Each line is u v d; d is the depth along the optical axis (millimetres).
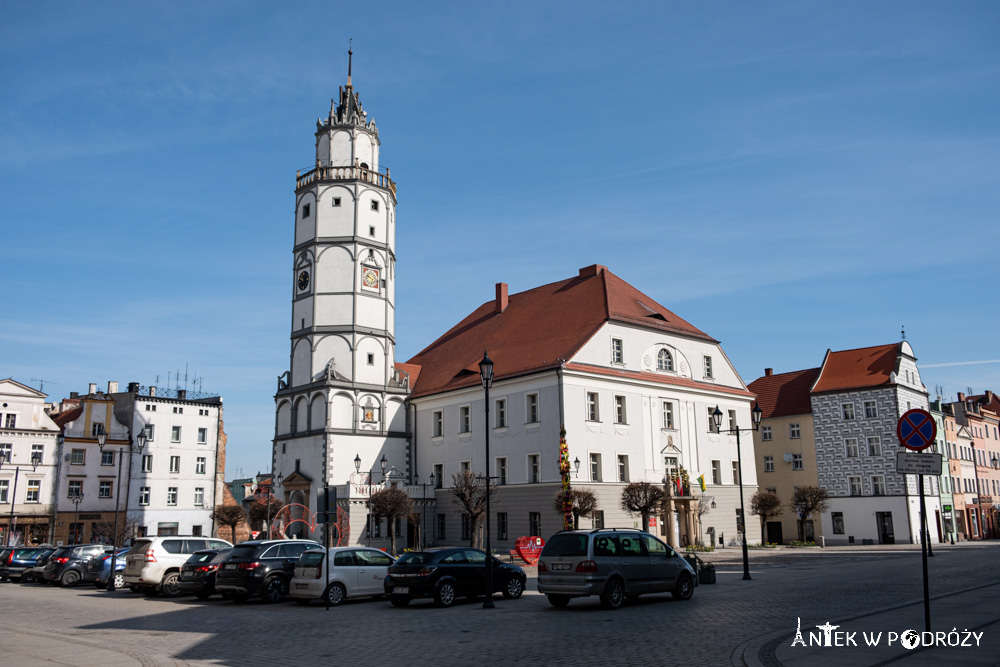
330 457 58969
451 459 60000
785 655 13594
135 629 20250
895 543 67500
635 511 50562
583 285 62062
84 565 38094
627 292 61594
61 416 69812
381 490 54312
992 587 24531
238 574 26750
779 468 75188
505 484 55000
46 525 63719
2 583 42156
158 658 15320
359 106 65062
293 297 64000
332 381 59781
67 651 16359
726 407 62875
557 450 51531
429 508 60375
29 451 64000
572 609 22141
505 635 17500
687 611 20641
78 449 66250
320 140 64562
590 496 48250
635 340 57188
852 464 70875
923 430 14672
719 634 16469
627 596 23859
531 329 60844
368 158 64188
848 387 72000
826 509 65625
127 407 70688
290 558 27703
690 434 59281
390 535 58281
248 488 105188
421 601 26422
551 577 22312
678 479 56156
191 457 72375
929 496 72312
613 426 54188
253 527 72250
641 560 22734
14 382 64062
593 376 53531
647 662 13625
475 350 64062
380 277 63469
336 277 61906
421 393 63312
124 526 64938
